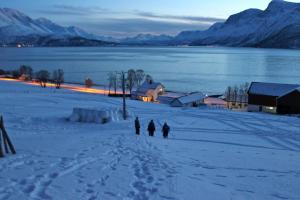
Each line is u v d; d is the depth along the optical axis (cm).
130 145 2233
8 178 1251
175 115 5231
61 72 18375
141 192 1173
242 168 1747
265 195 1277
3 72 17050
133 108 6034
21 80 14600
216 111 5891
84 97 7756
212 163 1822
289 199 1251
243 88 12469
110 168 1491
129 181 1290
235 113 5600
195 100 8006
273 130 4053
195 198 1156
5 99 6656
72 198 1067
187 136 3403
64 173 1359
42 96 7569
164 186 1259
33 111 5172
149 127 3150
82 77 17712
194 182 1348
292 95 6775
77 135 2892
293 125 4456
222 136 3519
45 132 3334
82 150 1912
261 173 1655
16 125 3834
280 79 16738
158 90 10094
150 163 1648
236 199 1193
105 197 1093
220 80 16588
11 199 1034
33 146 2025
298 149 2988
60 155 1725
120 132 3397
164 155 1934
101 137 2659
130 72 13388
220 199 1174
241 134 3731
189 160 1855
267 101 6925
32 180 1234
